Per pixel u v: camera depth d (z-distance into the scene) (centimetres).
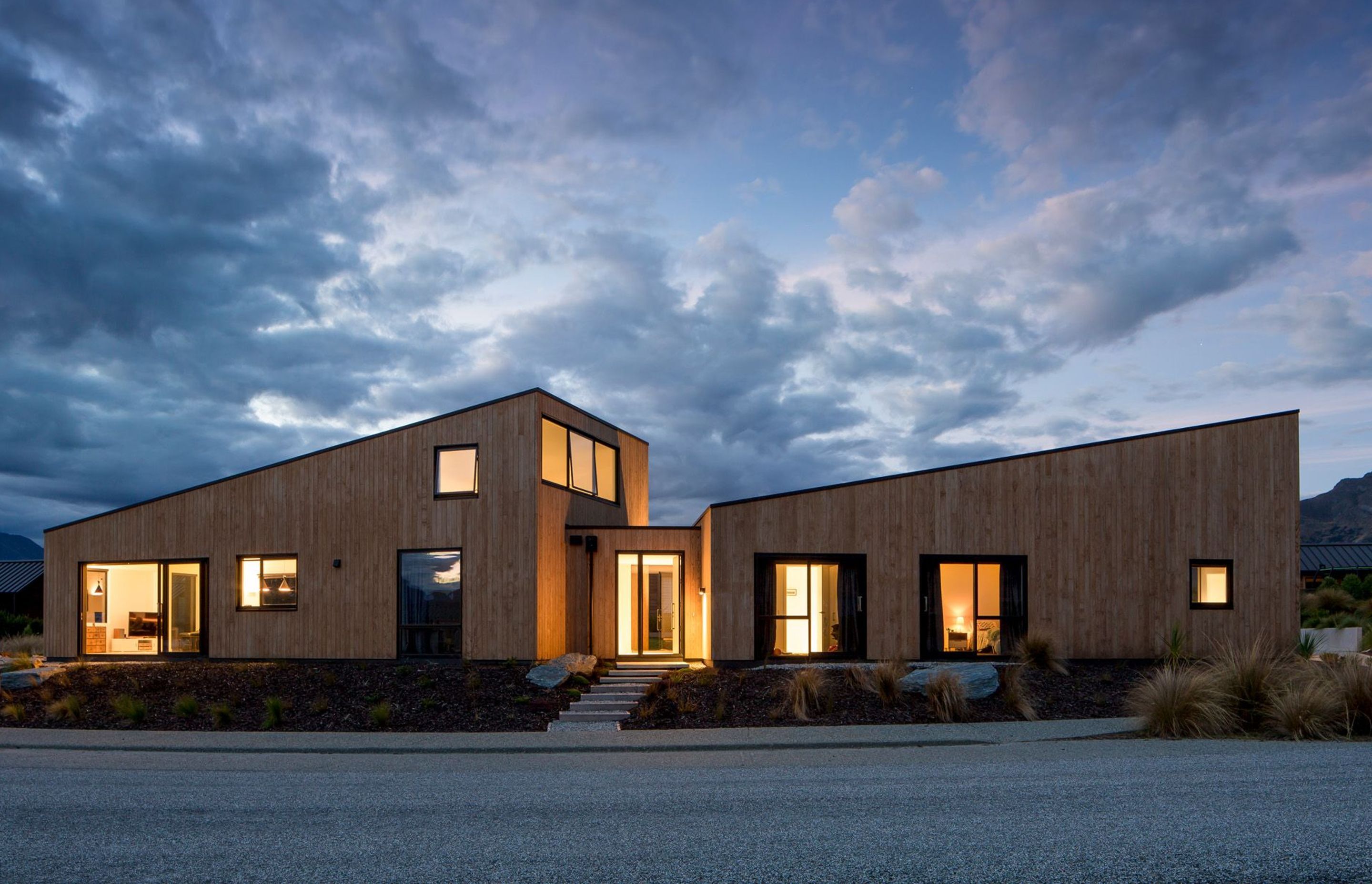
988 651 1595
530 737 1104
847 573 1587
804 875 527
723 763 918
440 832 632
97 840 618
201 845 603
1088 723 1138
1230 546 1652
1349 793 714
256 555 1773
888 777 821
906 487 1609
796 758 945
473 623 1634
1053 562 1620
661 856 565
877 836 604
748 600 1555
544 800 737
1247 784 755
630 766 907
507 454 1648
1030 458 1636
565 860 561
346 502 1731
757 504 1575
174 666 1625
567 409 1802
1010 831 613
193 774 891
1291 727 1017
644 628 1752
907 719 1182
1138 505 1645
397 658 1666
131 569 1872
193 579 1827
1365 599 2438
